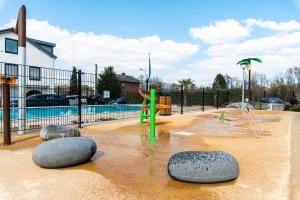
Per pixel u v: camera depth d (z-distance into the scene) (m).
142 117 9.82
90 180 3.53
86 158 4.31
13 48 25.05
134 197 3.00
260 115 14.86
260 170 3.98
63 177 3.63
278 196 3.02
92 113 12.67
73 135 6.13
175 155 3.72
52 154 3.93
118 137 6.86
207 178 3.39
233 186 3.35
